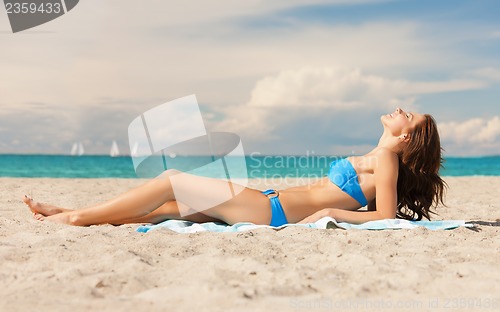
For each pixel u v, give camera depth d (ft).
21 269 11.00
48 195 28.50
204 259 11.60
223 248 12.77
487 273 11.05
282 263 11.76
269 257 12.07
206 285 9.75
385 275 10.74
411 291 9.89
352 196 16.33
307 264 11.73
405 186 16.84
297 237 14.29
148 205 15.76
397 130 16.39
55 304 8.83
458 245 13.70
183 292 9.49
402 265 11.50
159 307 8.73
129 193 15.79
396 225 15.55
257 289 9.64
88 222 15.89
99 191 32.91
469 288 10.07
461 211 22.75
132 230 15.05
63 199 26.40
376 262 11.59
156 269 11.02
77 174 114.73
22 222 16.74
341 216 15.75
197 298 9.18
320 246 13.32
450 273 11.08
